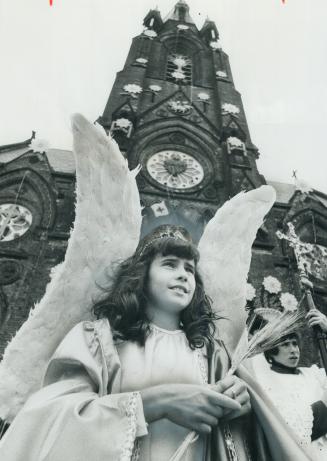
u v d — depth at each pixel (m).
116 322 4.26
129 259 4.64
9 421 3.84
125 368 3.88
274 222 18.08
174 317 4.51
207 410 3.38
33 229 16.56
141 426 3.14
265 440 3.80
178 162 20.61
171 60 30.75
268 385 6.70
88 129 4.51
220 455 3.57
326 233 18.62
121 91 24.78
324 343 7.17
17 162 19.17
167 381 3.81
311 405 6.48
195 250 4.73
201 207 17.94
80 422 3.02
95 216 4.51
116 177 4.68
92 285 4.44
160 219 16.91
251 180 19.33
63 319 4.27
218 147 22.19
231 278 5.06
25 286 14.27
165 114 23.64
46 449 2.90
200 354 4.35
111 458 2.91
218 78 28.28
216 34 34.66
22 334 4.10
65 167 20.92
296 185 20.20
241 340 4.59
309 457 3.72
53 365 3.70
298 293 14.76
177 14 36.62
